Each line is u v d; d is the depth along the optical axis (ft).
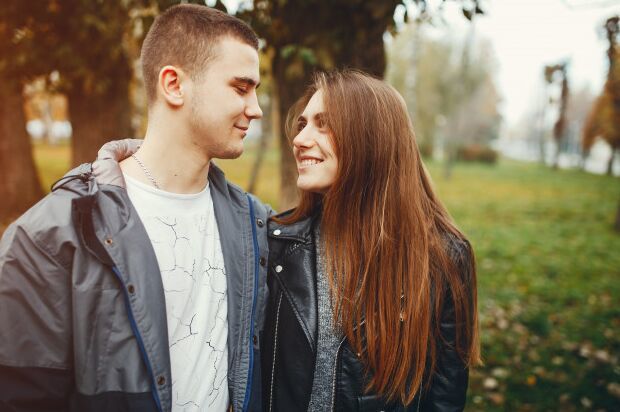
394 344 4.37
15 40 13.29
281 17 8.65
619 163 136.05
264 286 4.62
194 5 3.76
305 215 4.98
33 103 56.03
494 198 51.44
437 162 105.09
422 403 4.83
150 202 3.80
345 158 4.45
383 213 4.50
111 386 3.40
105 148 3.89
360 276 4.49
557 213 41.68
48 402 3.35
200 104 3.68
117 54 14.33
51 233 3.33
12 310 3.25
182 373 3.85
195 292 3.98
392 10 7.79
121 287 3.46
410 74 74.33
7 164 23.48
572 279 20.47
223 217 4.32
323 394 4.30
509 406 9.97
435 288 4.54
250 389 4.24
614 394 10.36
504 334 13.61
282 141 10.04
